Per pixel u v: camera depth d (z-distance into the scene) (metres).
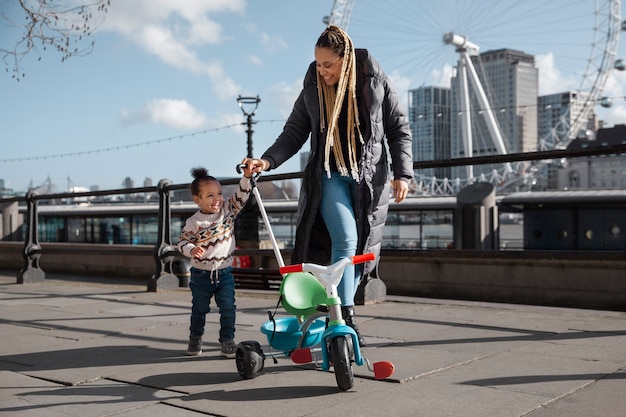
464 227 24.33
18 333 4.87
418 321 4.89
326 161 3.45
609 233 24.52
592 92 51.12
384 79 3.61
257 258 16.19
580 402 2.75
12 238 35.72
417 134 135.00
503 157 5.18
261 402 2.91
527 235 26.52
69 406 2.93
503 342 4.05
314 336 3.31
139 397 3.05
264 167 3.56
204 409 2.83
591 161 72.00
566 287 6.07
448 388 3.03
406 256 7.00
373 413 2.70
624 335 4.18
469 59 60.34
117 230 32.69
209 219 3.84
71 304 6.51
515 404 2.74
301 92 3.74
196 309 3.93
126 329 4.96
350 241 3.46
